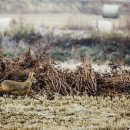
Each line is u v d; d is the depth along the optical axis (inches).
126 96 2327.8
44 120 1907.0
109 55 4010.8
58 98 2260.1
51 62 2484.0
